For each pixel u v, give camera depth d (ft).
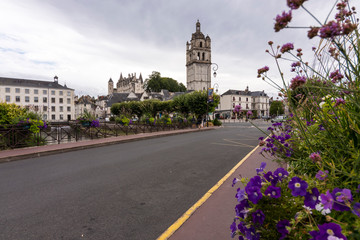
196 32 254.88
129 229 8.96
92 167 19.35
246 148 28.86
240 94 231.50
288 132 10.19
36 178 16.22
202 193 12.80
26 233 8.76
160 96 250.37
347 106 5.51
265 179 5.11
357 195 4.00
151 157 23.44
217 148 29.17
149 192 13.08
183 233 8.33
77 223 9.51
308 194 3.90
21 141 29.73
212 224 8.91
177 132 53.98
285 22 3.42
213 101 79.36
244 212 4.36
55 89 239.50
